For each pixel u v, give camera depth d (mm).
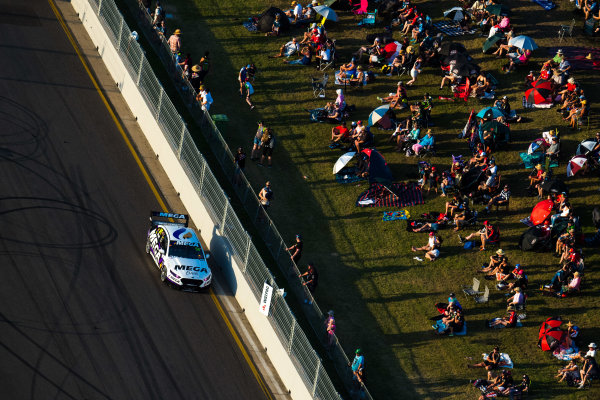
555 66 173500
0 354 112375
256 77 170500
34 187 135375
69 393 111000
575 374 127500
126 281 126688
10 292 119688
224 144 149000
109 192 138625
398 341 131625
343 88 170500
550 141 159875
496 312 136875
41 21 165375
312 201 150375
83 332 118312
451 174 154125
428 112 162875
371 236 146125
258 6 187250
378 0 189500
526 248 144125
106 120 150375
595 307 137750
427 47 175500
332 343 127625
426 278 140750
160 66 165750
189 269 127875
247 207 144375
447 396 125188
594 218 145500
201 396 116312
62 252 127438
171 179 144125
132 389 113938
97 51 162750
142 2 171875
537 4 193875
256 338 126125
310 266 133625
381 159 152750
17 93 150000
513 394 124250
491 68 177125
